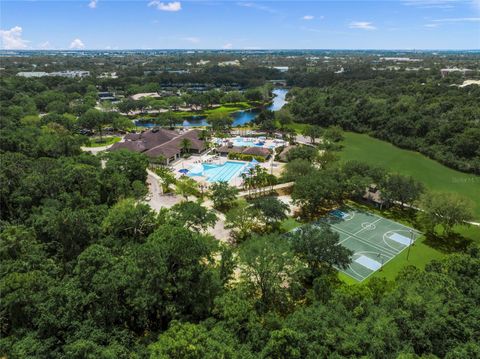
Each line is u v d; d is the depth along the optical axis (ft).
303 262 176.65
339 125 593.83
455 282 136.77
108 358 99.19
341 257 181.27
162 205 280.51
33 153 323.37
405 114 517.14
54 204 214.90
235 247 202.39
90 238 188.14
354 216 269.85
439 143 441.27
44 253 168.25
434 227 249.75
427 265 163.12
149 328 137.18
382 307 117.39
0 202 220.64
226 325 116.67
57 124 469.16
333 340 101.50
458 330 108.27
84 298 119.03
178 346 92.48
